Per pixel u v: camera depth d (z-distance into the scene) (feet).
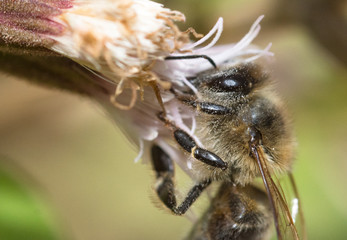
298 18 0.20
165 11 0.15
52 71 0.16
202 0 0.19
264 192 0.17
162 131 0.16
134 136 0.16
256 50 0.16
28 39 0.15
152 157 0.17
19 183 0.18
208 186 0.17
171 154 0.17
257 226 0.17
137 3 0.15
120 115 0.16
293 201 0.17
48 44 0.15
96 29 0.15
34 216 0.18
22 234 0.17
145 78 0.15
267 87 0.17
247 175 0.17
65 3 0.15
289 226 0.16
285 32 0.20
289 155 0.17
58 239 0.18
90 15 0.15
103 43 0.15
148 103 0.16
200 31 0.19
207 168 0.17
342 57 0.20
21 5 0.15
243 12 0.20
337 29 0.19
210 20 0.19
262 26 0.20
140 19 0.15
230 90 0.16
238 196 0.17
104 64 0.15
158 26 0.15
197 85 0.16
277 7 0.20
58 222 0.18
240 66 0.16
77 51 0.15
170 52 0.15
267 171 0.16
